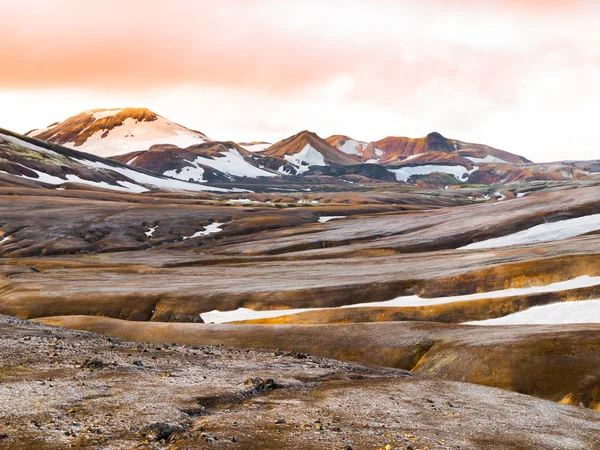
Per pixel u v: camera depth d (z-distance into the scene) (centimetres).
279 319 7025
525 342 4366
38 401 2350
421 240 13388
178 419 2219
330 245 14850
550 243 10519
